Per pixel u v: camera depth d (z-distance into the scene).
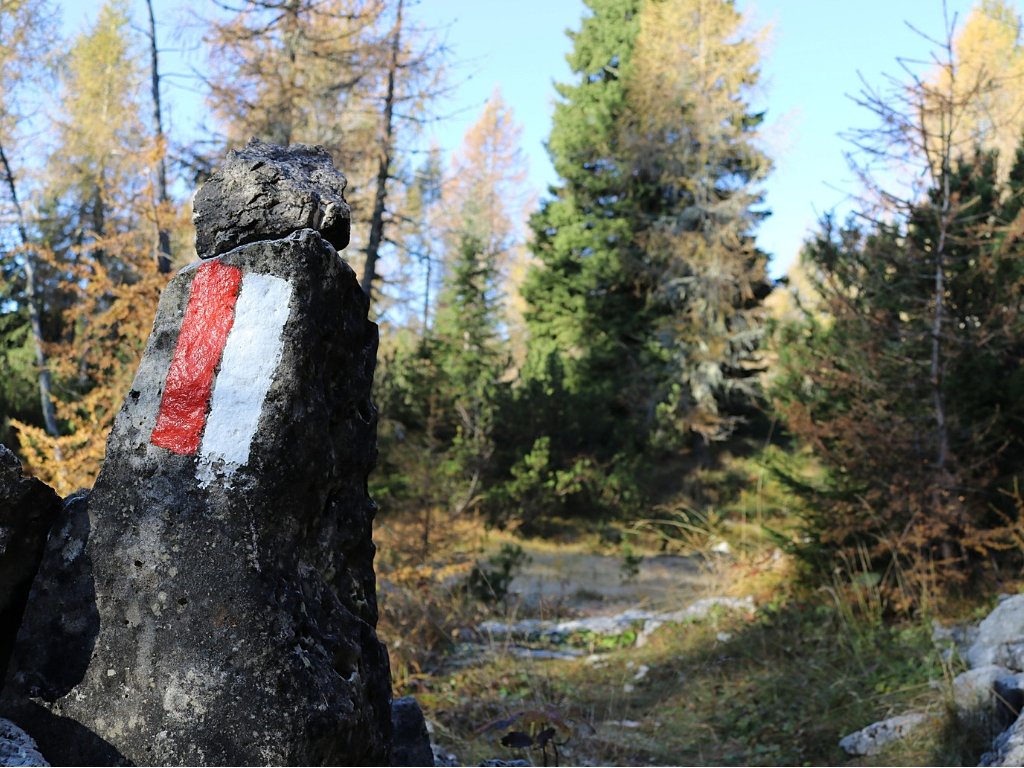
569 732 4.14
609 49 27.23
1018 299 7.68
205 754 2.15
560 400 19.39
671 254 22.20
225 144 13.80
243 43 14.05
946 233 7.75
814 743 5.96
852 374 8.10
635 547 16.25
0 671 2.29
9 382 15.88
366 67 13.80
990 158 8.80
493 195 37.78
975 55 23.25
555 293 25.80
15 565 2.30
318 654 2.31
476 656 8.20
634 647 8.89
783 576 8.98
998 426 7.84
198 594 2.22
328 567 2.47
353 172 14.68
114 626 2.26
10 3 14.22
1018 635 5.92
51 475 7.01
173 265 10.20
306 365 2.36
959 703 5.43
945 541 7.48
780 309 25.17
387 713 2.67
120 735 2.20
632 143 22.69
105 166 17.38
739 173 23.11
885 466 7.88
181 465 2.29
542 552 15.49
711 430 21.20
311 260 2.39
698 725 6.68
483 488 16.75
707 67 22.23
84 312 9.14
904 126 7.90
